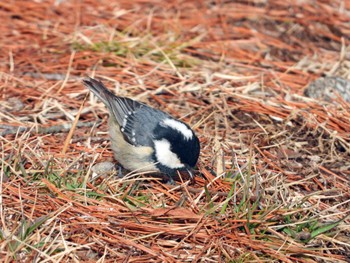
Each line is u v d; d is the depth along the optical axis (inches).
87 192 349.1
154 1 577.3
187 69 490.9
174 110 445.1
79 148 395.9
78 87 461.7
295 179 388.2
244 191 348.2
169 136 358.9
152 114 370.6
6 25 530.6
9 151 382.6
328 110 449.4
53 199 339.6
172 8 572.1
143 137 363.3
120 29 538.9
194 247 323.9
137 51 502.9
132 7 567.8
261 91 472.7
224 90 465.7
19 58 489.7
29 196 343.0
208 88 467.5
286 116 446.0
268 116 446.3
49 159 375.2
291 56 529.3
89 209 337.1
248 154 402.6
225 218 338.6
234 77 482.6
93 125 423.2
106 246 316.5
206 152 400.8
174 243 325.1
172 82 475.5
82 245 313.0
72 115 430.0
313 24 568.7
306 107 454.6
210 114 432.5
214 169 386.6
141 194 359.9
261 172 382.6
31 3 558.6
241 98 460.4
